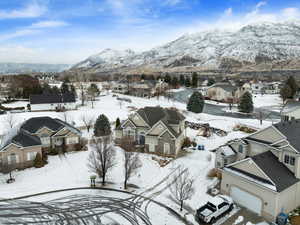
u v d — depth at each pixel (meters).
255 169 22.64
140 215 21.86
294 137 25.08
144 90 111.12
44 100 72.56
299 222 20.58
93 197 24.78
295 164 22.56
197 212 21.33
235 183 23.80
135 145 39.16
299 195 22.78
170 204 23.64
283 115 41.44
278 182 21.16
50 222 20.69
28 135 33.50
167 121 38.53
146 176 29.52
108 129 44.03
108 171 30.56
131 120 40.00
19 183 27.31
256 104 85.19
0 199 23.97
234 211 22.45
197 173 30.31
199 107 66.31
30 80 110.56
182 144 40.38
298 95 87.06
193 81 135.25
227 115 66.94
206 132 47.94
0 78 131.88
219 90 93.94
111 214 21.94
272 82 141.25
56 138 37.16
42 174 29.67
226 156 29.20
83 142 39.22
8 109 72.06
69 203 23.58
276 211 20.58
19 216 21.36
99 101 89.06
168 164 33.06
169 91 110.06
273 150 25.66
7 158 30.17
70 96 75.75
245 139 29.41
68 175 29.48
